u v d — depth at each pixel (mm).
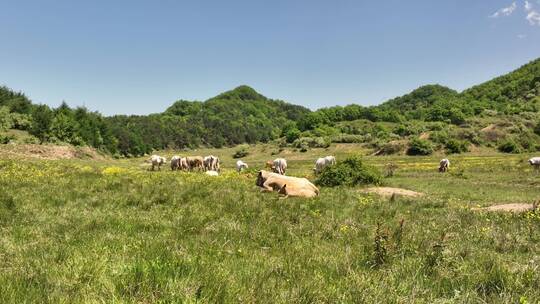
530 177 33844
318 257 7125
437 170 46906
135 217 10688
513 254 8297
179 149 178375
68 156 64688
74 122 93875
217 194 15664
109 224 9562
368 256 7078
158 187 16984
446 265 6656
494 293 5250
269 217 11430
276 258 6906
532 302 4965
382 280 5590
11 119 84500
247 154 140125
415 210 14742
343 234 9641
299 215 11984
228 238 8586
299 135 159250
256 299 4555
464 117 166375
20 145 60219
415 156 96938
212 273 5098
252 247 7992
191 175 27984
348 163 28734
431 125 145250
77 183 17719
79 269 5145
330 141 134625
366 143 126000
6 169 24188
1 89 103625
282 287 5098
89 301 4133
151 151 150875
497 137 106062
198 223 10016
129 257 6133
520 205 17641
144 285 4539
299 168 63719
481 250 8297
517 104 180125
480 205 18484
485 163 60344
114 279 4762
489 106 194875
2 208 11055
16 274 5016
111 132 115125
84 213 11055
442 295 5367
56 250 6496
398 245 7711
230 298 4453
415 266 6457
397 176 38062
